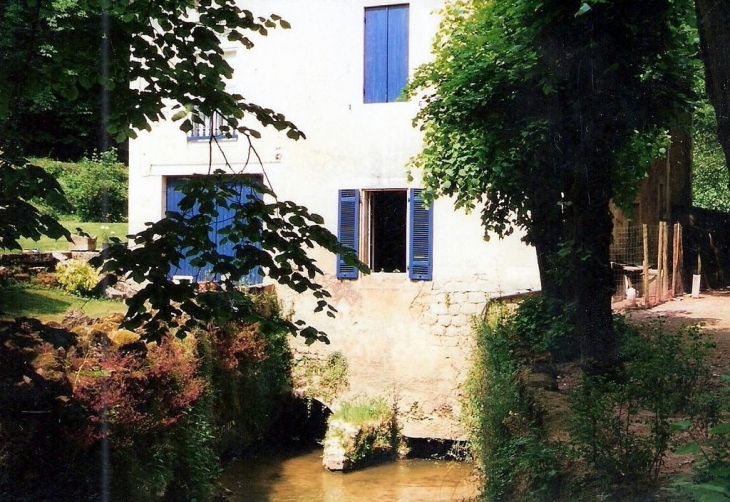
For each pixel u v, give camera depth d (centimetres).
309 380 1394
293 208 487
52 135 577
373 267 1418
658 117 818
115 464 794
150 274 469
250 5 1445
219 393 1138
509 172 915
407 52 1359
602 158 823
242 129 521
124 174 2147
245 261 476
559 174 873
